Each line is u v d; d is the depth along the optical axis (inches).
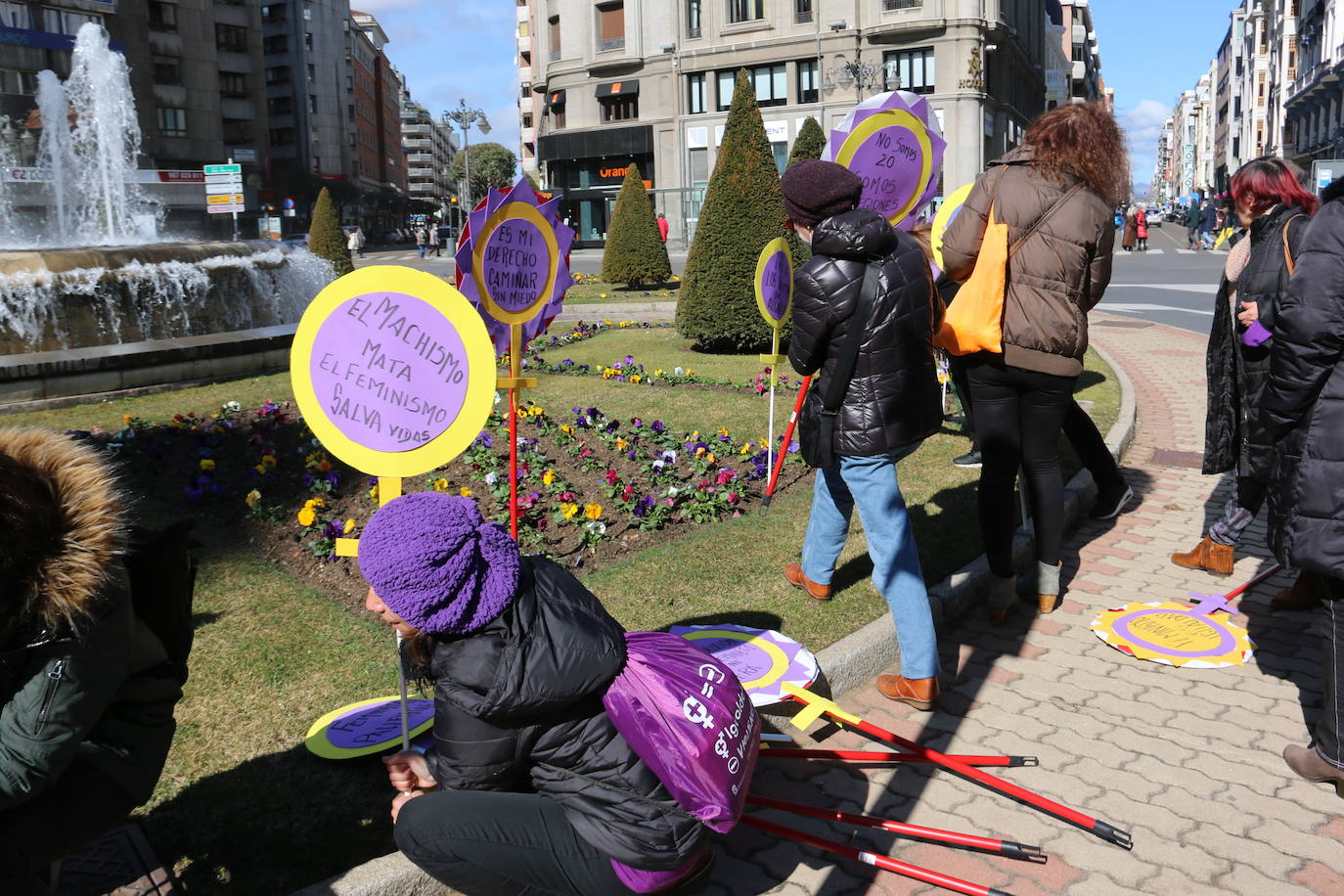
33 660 78.0
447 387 119.5
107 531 78.5
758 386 370.0
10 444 80.4
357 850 111.7
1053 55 2893.7
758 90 1798.7
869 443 142.8
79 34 1600.6
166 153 2289.6
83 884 102.4
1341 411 123.0
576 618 84.7
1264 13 3134.8
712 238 472.4
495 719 83.1
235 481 246.1
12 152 1881.2
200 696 144.7
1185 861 115.5
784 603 177.0
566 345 528.7
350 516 224.5
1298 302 123.7
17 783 77.7
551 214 161.6
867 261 141.7
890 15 1675.7
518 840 86.0
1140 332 589.6
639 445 278.2
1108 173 164.7
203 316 430.0
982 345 163.5
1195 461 297.7
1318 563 123.7
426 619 80.5
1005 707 151.7
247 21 2664.9
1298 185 172.1
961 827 123.2
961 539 210.8
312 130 3722.9
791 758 135.0
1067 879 112.8
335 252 829.2
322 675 151.6
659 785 86.2
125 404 348.2
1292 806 125.8
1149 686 158.2
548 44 2037.4
